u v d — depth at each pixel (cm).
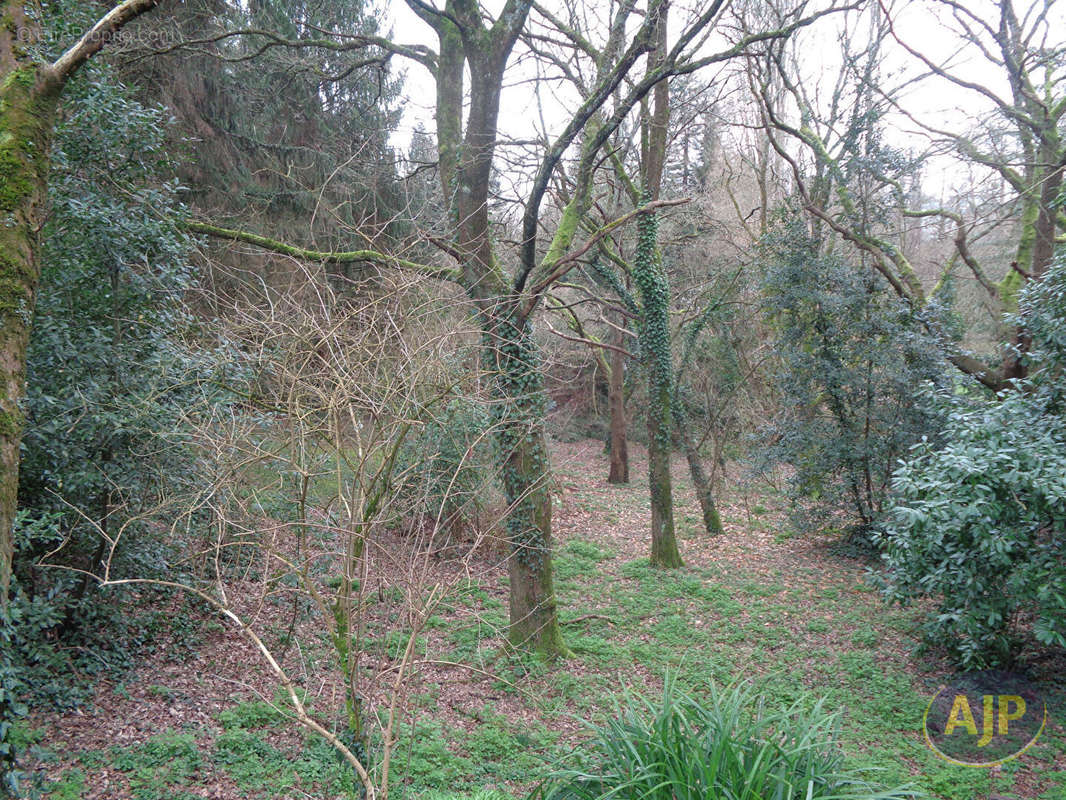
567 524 1559
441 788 542
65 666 654
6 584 426
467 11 830
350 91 1708
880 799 345
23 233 448
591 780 382
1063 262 772
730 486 1842
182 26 1370
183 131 1392
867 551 1273
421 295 719
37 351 623
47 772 508
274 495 597
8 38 459
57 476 620
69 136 668
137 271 718
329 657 773
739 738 373
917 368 1184
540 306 1034
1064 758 614
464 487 823
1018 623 777
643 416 2214
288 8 1427
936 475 689
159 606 819
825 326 1277
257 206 1559
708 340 1808
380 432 457
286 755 573
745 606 1055
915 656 849
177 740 565
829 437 1286
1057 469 609
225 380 644
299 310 543
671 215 1695
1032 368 845
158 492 657
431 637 883
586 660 873
